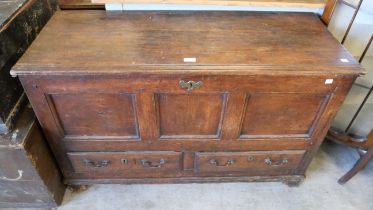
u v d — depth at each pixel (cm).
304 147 114
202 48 92
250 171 125
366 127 139
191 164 119
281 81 89
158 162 116
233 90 91
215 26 105
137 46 92
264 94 94
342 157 148
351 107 137
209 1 109
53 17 107
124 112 98
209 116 101
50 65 82
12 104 96
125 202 126
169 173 123
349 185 135
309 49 95
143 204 125
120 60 85
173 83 88
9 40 94
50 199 118
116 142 107
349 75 88
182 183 130
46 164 109
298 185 133
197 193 130
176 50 91
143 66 83
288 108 100
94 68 82
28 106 104
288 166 123
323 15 114
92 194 128
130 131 106
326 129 108
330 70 86
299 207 126
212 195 129
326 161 145
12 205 120
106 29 100
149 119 100
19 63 83
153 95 92
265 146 113
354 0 111
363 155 123
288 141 111
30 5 109
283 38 100
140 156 113
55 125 100
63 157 112
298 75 86
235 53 91
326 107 99
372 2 108
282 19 112
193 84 88
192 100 95
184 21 107
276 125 106
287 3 111
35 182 108
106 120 101
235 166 120
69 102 94
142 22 105
